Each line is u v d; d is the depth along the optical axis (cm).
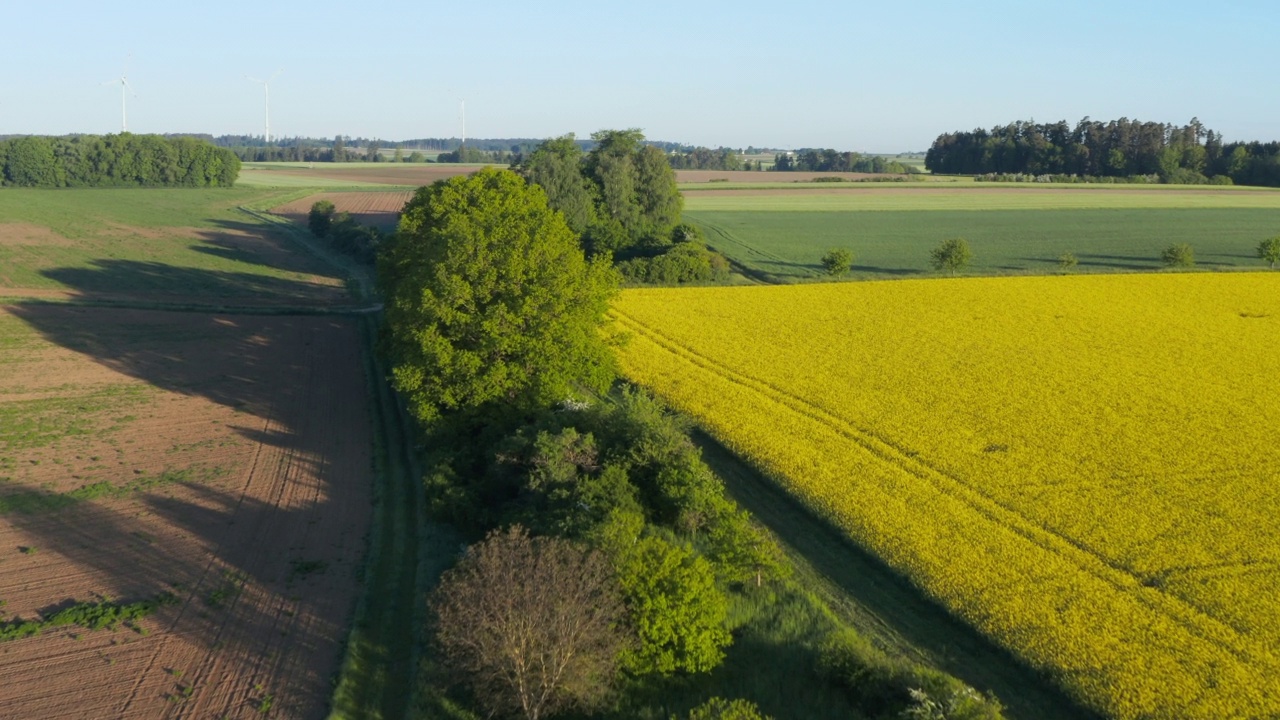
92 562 2752
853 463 3309
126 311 6719
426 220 5103
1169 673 2031
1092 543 2666
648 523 2802
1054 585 2427
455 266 3781
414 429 4078
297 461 3688
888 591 2492
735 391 4203
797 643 2220
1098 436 3588
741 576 2462
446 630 1997
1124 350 4950
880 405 3984
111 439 3922
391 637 2338
